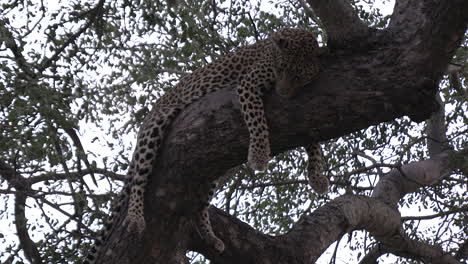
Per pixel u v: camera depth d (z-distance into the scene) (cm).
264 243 1048
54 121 975
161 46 1312
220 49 1284
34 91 942
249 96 808
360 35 746
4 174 1063
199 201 879
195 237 1011
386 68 737
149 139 891
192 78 1055
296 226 1112
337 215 1134
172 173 849
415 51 730
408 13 750
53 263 1045
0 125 948
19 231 1055
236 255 1034
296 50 860
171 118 905
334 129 774
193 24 1166
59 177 1073
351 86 746
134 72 1277
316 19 1357
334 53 764
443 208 1432
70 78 1045
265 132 795
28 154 959
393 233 1246
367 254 1395
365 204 1184
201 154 823
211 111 823
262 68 904
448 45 722
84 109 1125
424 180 1345
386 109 744
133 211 875
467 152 1352
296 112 775
